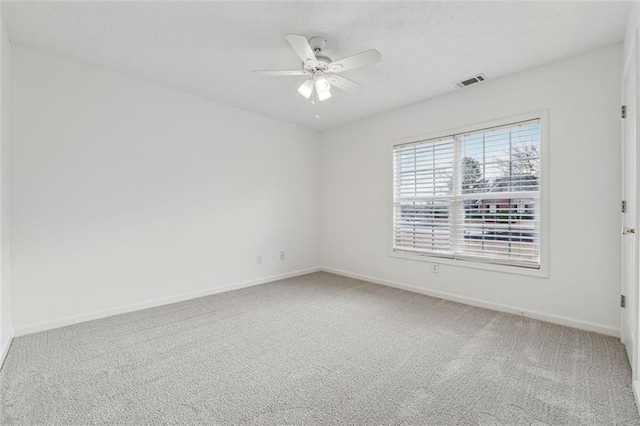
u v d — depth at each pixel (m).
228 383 1.83
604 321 2.46
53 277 2.63
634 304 1.73
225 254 3.85
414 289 3.81
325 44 2.42
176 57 2.67
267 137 4.31
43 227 2.58
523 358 2.10
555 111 2.69
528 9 1.99
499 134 3.09
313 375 1.92
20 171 2.47
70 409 1.59
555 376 1.87
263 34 2.31
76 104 2.74
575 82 2.58
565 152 2.63
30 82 2.51
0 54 2.06
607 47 2.42
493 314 2.97
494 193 3.12
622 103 2.29
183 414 1.55
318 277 4.61
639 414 1.52
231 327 2.69
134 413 1.56
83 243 2.79
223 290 3.83
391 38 2.34
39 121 2.56
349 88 2.65
